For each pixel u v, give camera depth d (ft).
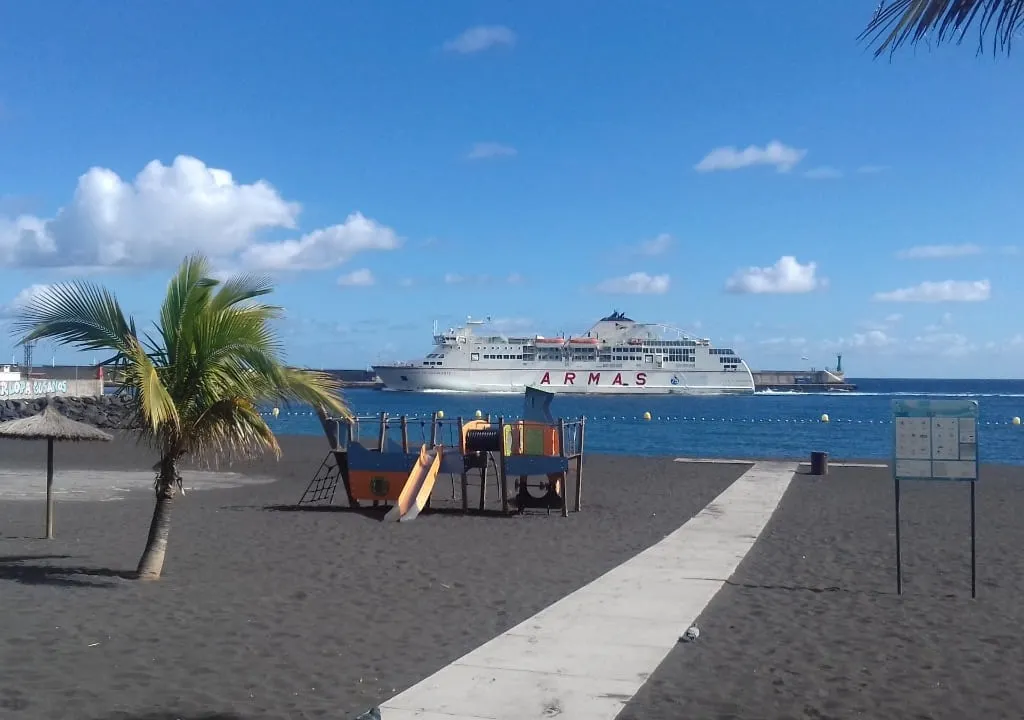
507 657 24.48
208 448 35.27
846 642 26.48
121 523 52.21
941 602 32.01
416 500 56.29
